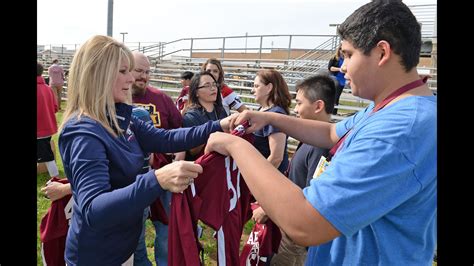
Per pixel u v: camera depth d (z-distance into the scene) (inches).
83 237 63.9
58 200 82.2
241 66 559.5
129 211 54.9
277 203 43.1
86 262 65.3
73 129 60.7
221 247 64.7
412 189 40.0
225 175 62.7
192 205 59.9
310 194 41.5
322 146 70.6
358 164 40.0
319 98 93.3
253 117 72.9
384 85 45.4
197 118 123.9
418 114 40.5
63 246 87.0
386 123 41.0
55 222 82.9
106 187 57.9
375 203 39.6
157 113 123.8
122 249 66.5
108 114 64.9
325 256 51.3
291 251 92.9
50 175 211.6
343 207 39.7
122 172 64.3
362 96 48.1
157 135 79.4
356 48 45.3
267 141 113.0
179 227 57.9
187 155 115.1
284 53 732.7
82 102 63.0
